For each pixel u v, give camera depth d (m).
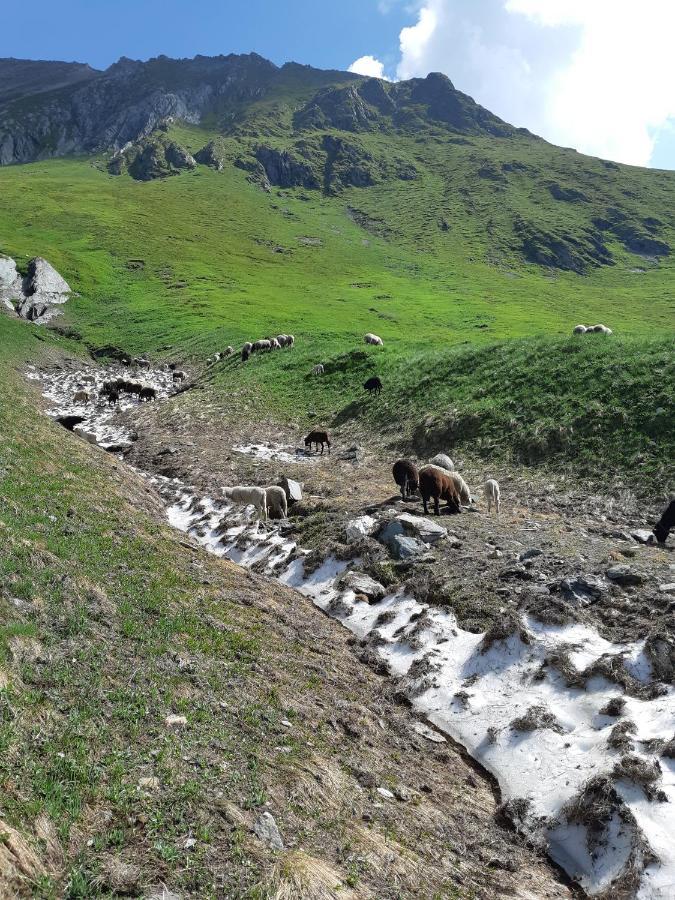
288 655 10.90
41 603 9.09
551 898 6.75
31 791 5.59
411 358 38.00
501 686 10.73
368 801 7.47
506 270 142.75
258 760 7.28
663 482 19.84
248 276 109.56
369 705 10.23
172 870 5.32
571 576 13.38
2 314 68.50
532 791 8.51
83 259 104.06
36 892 4.68
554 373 28.08
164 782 6.31
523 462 23.88
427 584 14.23
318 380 40.47
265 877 5.52
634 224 177.75
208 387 44.47
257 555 17.62
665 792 7.59
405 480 20.25
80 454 20.97
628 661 10.25
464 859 7.12
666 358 25.48
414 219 186.38
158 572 12.45
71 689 7.32
